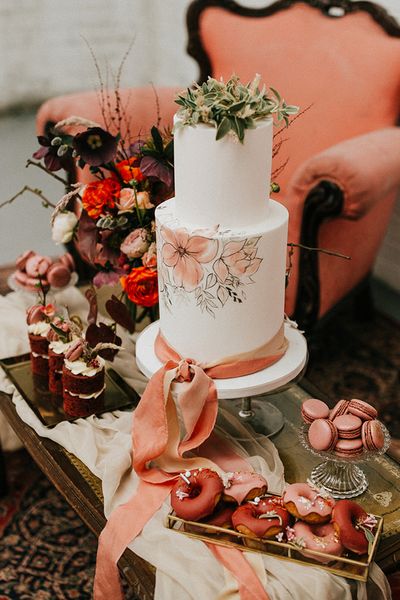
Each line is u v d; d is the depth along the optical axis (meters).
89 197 1.53
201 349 1.34
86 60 4.91
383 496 1.34
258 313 1.31
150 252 1.53
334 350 2.62
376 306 2.90
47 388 1.65
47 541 1.85
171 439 1.38
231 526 1.24
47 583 1.74
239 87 1.23
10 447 1.91
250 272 1.27
